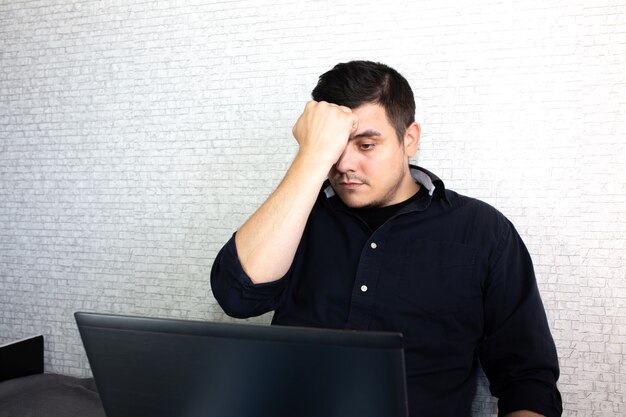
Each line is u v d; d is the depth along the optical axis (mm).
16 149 1867
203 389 583
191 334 575
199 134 1637
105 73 1742
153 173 1694
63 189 1811
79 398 1502
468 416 1269
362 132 1139
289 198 1070
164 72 1671
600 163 1287
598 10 1273
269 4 1544
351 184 1174
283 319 1312
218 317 1638
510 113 1347
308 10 1504
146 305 1718
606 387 1298
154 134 1689
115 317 611
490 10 1350
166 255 1688
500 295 1227
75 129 1788
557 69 1308
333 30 1483
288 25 1526
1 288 1888
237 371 564
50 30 1806
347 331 525
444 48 1390
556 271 1327
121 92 1725
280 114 1546
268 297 1129
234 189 1604
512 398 1139
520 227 1352
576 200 1307
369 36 1452
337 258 1289
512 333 1202
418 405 1181
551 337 1207
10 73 1865
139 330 600
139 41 1696
